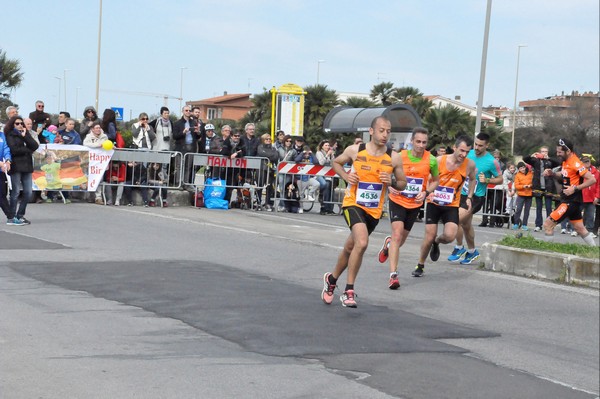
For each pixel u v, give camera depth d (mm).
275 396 6559
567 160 15047
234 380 6922
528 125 94875
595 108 84938
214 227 18516
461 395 6949
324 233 18828
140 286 10703
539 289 12547
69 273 11438
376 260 14891
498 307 11250
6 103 54438
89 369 7008
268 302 10141
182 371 7102
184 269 12281
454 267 14367
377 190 10102
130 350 7703
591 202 24359
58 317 8852
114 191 23625
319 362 7656
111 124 23312
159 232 17062
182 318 9055
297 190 25094
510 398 7031
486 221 27219
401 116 31953
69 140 22672
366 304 10672
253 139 24938
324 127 35344
